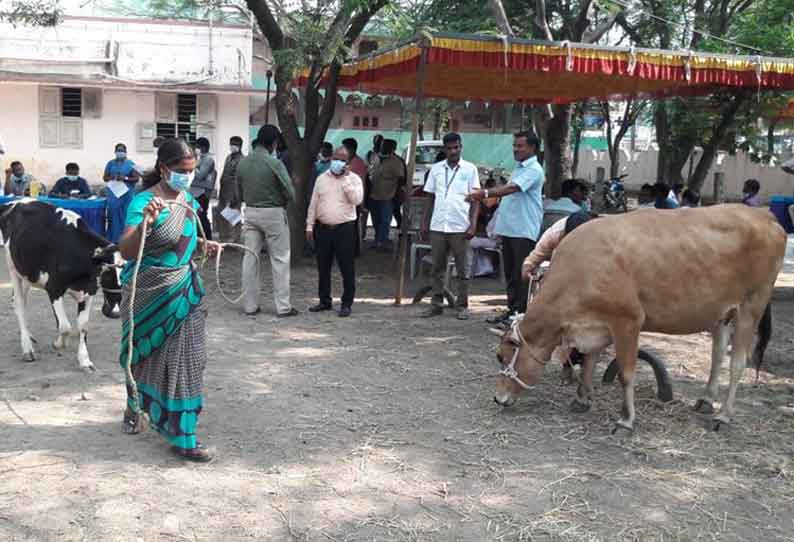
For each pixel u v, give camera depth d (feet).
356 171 43.86
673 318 17.53
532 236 26.89
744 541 13.47
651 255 16.96
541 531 13.55
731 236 17.57
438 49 29.14
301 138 38.11
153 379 15.48
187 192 15.35
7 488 14.39
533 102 48.78
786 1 52.29
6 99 73.05
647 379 21.93
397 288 30.66
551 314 17.47
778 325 30.04
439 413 18.94
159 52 74.95
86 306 21.45
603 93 45.32
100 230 41.65
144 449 16.30
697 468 16.19
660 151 62.64
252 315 28.53
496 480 15.40
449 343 25.26
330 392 20.30
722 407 18.53
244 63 76.95
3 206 21.95
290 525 13.46
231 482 14.96
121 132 75.87
